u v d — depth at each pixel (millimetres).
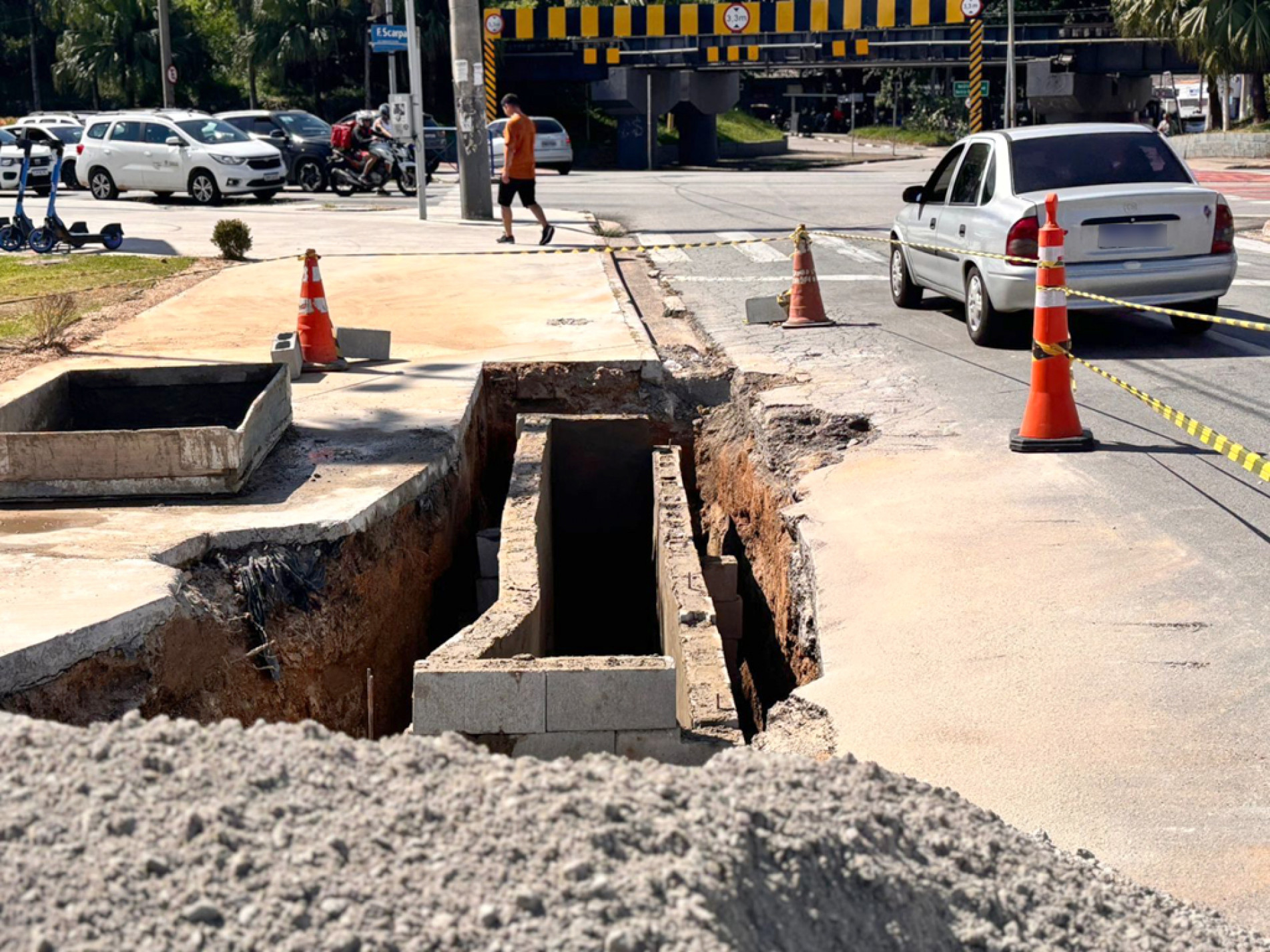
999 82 71625
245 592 6512
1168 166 11336
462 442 9133
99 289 15305
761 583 8836
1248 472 7625
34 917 2510
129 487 7289
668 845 2779
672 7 44062
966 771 4539
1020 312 11117
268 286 15188
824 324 12906
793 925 2746
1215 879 3852
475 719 5180
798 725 5051
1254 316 12602
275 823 2777
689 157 52125
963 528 6941
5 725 3131
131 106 67062
